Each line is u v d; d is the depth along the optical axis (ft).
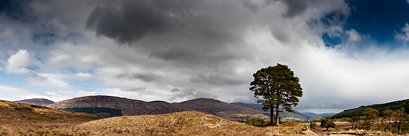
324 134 91.15
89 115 386.93
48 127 94.84
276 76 145.79
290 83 145.07
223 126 116.47
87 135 73.00
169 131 85.81
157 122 123.65
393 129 263.29
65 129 87.45
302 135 86.89
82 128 93.45
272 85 147.23
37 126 99.09
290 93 149.79
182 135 77.77
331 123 328.08
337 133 95.20
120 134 76.23
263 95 153.79
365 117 355.56
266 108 153.17
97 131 82.53
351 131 96.48
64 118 288.10
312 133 93.35
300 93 149.28
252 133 86.79
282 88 147.13
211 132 86.99
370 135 86.28
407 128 236.84
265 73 153.07
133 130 87.40
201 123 119.24
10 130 75.00
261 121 341.00
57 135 70.79
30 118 235.40
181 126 111.04
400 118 270.87
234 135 80.12
